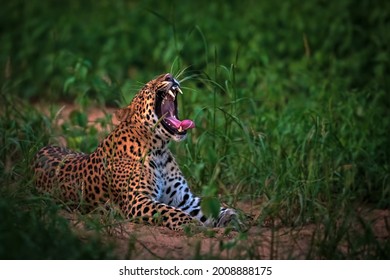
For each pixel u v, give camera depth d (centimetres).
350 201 1278
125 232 1093
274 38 2305
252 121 1517
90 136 1483
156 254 1024
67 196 1266
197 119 1473
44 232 971
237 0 2541
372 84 1914
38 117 1547
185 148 1417
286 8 2416
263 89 1811
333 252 1032
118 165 1239
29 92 2106
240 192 1316
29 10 2492
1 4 2503
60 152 1347
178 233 1129
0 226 952
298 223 1179
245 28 2320
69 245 951
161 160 1265
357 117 1592
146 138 1242
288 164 1336
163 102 1246
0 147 1384
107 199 1248
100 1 2575
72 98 2066
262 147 1352
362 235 1077
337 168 1317
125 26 2359
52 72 2172
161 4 2502
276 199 1181
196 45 2223
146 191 1221
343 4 2370
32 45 2288
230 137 1430
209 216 1116
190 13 2417
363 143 1491
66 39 2311
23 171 1268
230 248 1001
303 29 2303
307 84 1925
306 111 1589
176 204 1275
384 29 2228
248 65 1980
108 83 1627
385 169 1401
